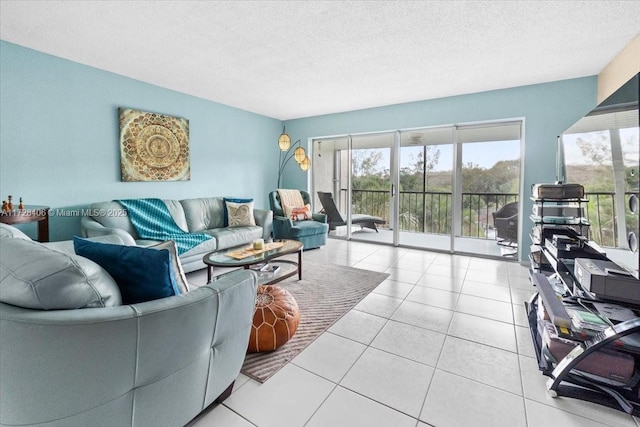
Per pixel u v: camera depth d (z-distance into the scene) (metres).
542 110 3.75
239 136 5.19
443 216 5.10
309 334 2.14
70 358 0.88
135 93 3.70
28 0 2.07
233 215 4.44
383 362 1.81
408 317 2.41
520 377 1.68
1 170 2.76
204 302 1.18
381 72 3.40
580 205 2.28
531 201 3.86
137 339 0.99
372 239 5.53
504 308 2.58
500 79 3.62
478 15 2.24
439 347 1.98
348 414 1.41
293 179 6.09
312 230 4.73
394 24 2.37
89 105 3.30
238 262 2.67
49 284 0.91
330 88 4.01
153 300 1.15
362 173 5.47
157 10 2.19
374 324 2.29
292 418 1.38
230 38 2.61
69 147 3.18
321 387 1.59
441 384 1.62
